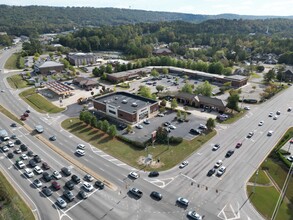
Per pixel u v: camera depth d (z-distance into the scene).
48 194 62.84
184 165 75.19
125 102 114.31
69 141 89.38
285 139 91.31
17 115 111.00
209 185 67.19
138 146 85.88
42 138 91.19
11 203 59.66
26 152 82.06
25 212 57.41
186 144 87.88
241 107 123.31
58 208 58.94
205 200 61.88
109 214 57.41
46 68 185.50
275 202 61.53
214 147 84.88
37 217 56.25
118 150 84.06
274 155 80.69
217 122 106.31
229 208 59.47
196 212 58.16
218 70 183.75
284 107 124.81
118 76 166.62
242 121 107.81
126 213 57.75
